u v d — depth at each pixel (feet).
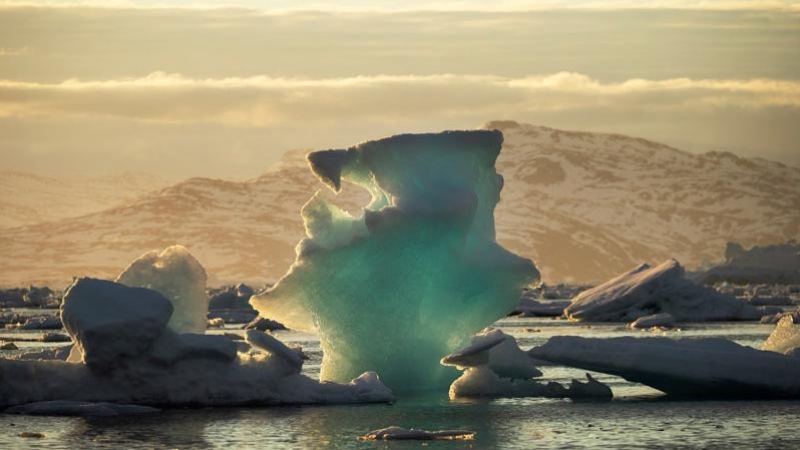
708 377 296.71
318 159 317.22
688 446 235.81
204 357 281.95
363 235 309.42
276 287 314.76
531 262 317.63
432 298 319.47
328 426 256.52
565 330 595.88
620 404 290.15
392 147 314.35
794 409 279.49
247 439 241.96
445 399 298.97
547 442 239.91
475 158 319.68
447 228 308.81
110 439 240.73
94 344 272.92
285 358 285.84
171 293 314.35
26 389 273.54
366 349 315.58
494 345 301.43
